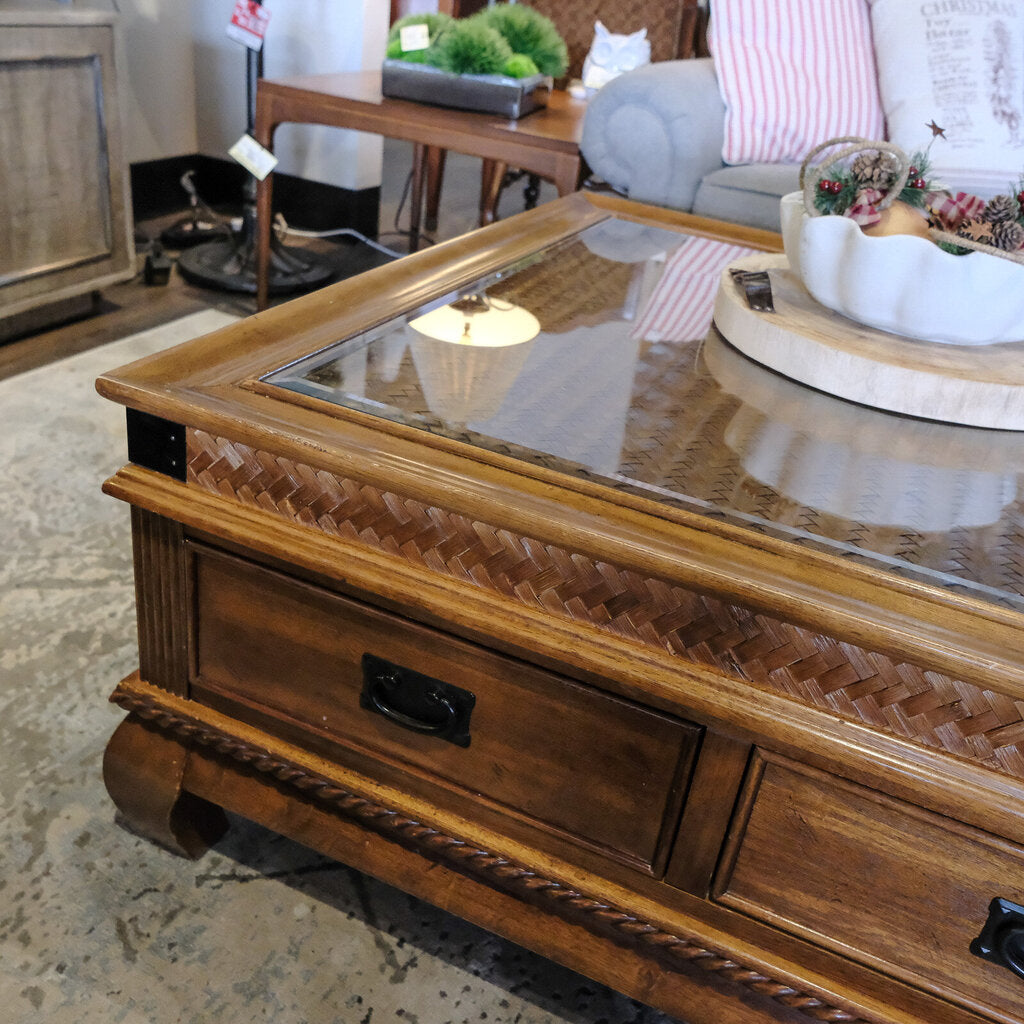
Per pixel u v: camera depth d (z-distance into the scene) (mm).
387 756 866
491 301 1127
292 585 820
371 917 990
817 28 2135
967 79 2094
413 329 1007
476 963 958
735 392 996
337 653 840
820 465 858
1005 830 644
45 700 1200
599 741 768
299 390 832
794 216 1102
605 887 815
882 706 670
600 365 1003
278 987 901
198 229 2934
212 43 3125
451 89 2152
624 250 1428
